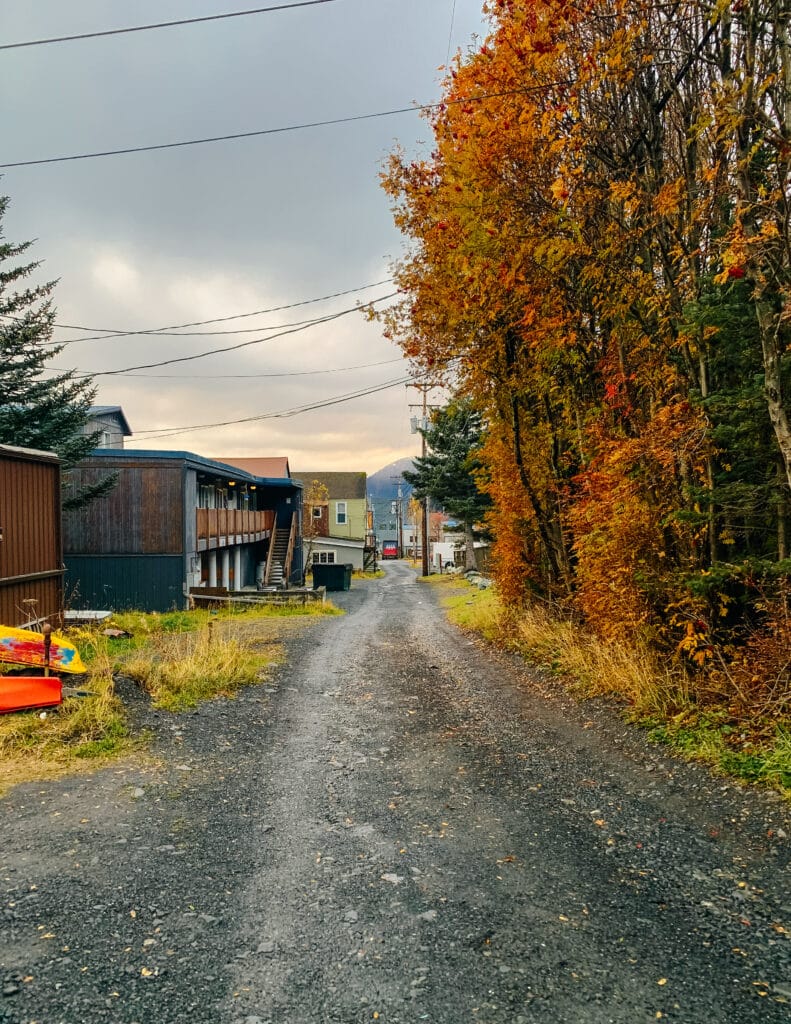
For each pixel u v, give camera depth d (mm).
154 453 21250
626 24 7078
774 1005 2732
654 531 7703
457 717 7793
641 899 3627
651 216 7559
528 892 3713
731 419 6516
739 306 6418
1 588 9289
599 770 5750
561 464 12414
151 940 3156
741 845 4199
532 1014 2686
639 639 8055
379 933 3281
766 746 5492
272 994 2791
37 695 6555
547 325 9445
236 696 8406
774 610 6203
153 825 4480
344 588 36094
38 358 15852
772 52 5852
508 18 7703
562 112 7398
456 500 37406
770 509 6707
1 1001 2668
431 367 12719
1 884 3590
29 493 10172
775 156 5840
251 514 31781
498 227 9367
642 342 8203
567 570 12281
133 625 15039
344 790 5375
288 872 3926
